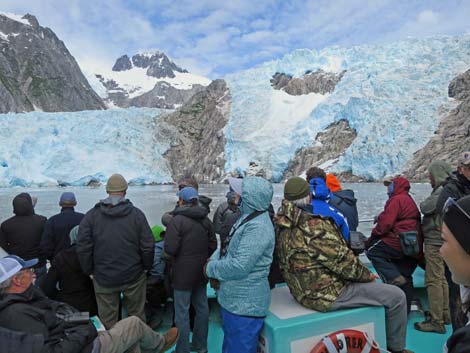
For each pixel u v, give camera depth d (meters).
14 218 4.36
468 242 1.27
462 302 1.44
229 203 4.45
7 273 2.25
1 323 2.20
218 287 3.04
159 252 4.43
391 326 3.03
